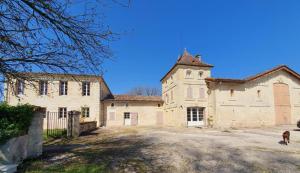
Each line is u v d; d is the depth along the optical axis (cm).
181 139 1245
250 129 2098
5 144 631
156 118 3070
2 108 677
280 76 2673
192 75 2680
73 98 2498
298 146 1091
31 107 754
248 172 646
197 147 987
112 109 2875
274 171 659
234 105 2456
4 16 471
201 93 2669
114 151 885
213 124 2452
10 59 535
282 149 993
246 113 2475
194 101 2630
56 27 517
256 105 2523
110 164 686
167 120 3019
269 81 2619
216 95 2431
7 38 476
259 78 2581
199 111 2678
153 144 1059
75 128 1462
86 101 2539
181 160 753
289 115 2623
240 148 988
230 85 2486
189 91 2636
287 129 2067
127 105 2952
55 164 678
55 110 2419
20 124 687
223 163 731
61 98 2456
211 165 707
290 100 2662
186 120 2581
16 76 573
